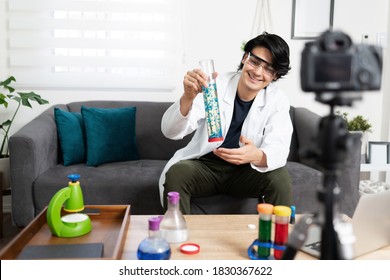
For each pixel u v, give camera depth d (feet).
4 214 8.01
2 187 6.63
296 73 8.65
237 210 5.88
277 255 3.16
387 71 8.76
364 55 1.58
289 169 6.61
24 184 5.96
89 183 6.12
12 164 5.92
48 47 8.13
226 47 8.48
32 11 8.02
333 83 1.56
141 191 6.17
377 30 8.75
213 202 5.82
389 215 3.42
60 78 8.25
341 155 1.68
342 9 8.63
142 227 3.93
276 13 8.46
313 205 6.31
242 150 5.03
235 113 5.91
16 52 8.13
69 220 3.72
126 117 7.55
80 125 7.27
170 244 3.51
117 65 8.34
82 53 8.49
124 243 3.46
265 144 5.49
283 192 5.20
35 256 3.02
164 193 5.30
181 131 5.51
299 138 7.77
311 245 3.43
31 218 6.03
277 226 3.17
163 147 7.91
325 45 1.59
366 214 3.20
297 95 8.71
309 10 8.50
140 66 8.39
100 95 8.46
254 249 3.34
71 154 6.98
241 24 8.45
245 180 5.51
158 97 8.59
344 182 6.17
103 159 7.05
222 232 3.80
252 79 5.42
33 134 6.12
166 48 8.36
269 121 5.85
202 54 8.48
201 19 8.39
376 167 7.47
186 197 5.29
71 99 8.42
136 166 6.94
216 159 5.80
